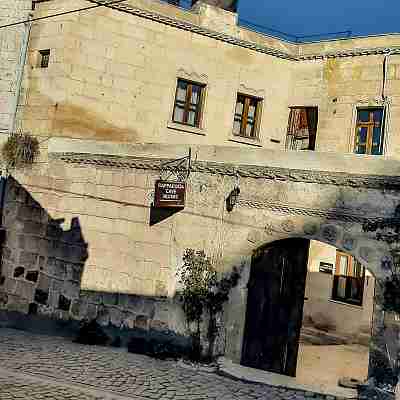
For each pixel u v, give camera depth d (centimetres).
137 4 1578
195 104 1733
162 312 1164
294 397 927
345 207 984
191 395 889
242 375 1011
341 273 1820
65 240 1343
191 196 1157
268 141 1839
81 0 1492
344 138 1762
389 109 1691
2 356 1004
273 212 1057
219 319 1096
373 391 916
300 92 1855
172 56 1655
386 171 948
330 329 1798
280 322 1164
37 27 1541
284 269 1163
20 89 1534
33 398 784
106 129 1540
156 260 1192
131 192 1249
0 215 1471
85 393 841
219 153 1125
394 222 934
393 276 926
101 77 1531
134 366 1038
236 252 1094
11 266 1435
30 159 1455
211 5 1780
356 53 1761
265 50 1820
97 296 1269
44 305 1357
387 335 920
